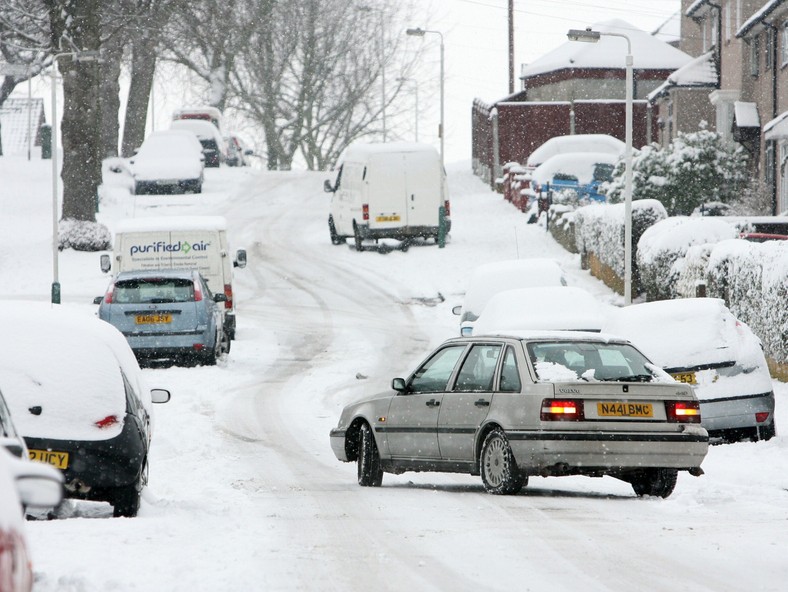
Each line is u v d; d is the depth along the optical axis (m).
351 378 85.12
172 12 176.00
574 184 181.00
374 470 45.09
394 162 149.50
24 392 33.59
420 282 135.50
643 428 38.66
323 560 27.38
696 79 187.38
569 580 25.20
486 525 32.75
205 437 59.84
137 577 24.47
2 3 155.88
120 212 183.62
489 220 174.00
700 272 89.88
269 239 167.25
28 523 31.16
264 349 98.44
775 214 149.38
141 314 82.94
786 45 149.62
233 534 30.69
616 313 59.84
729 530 31.36
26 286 133.12
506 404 39.59
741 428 54.56
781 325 70.19
